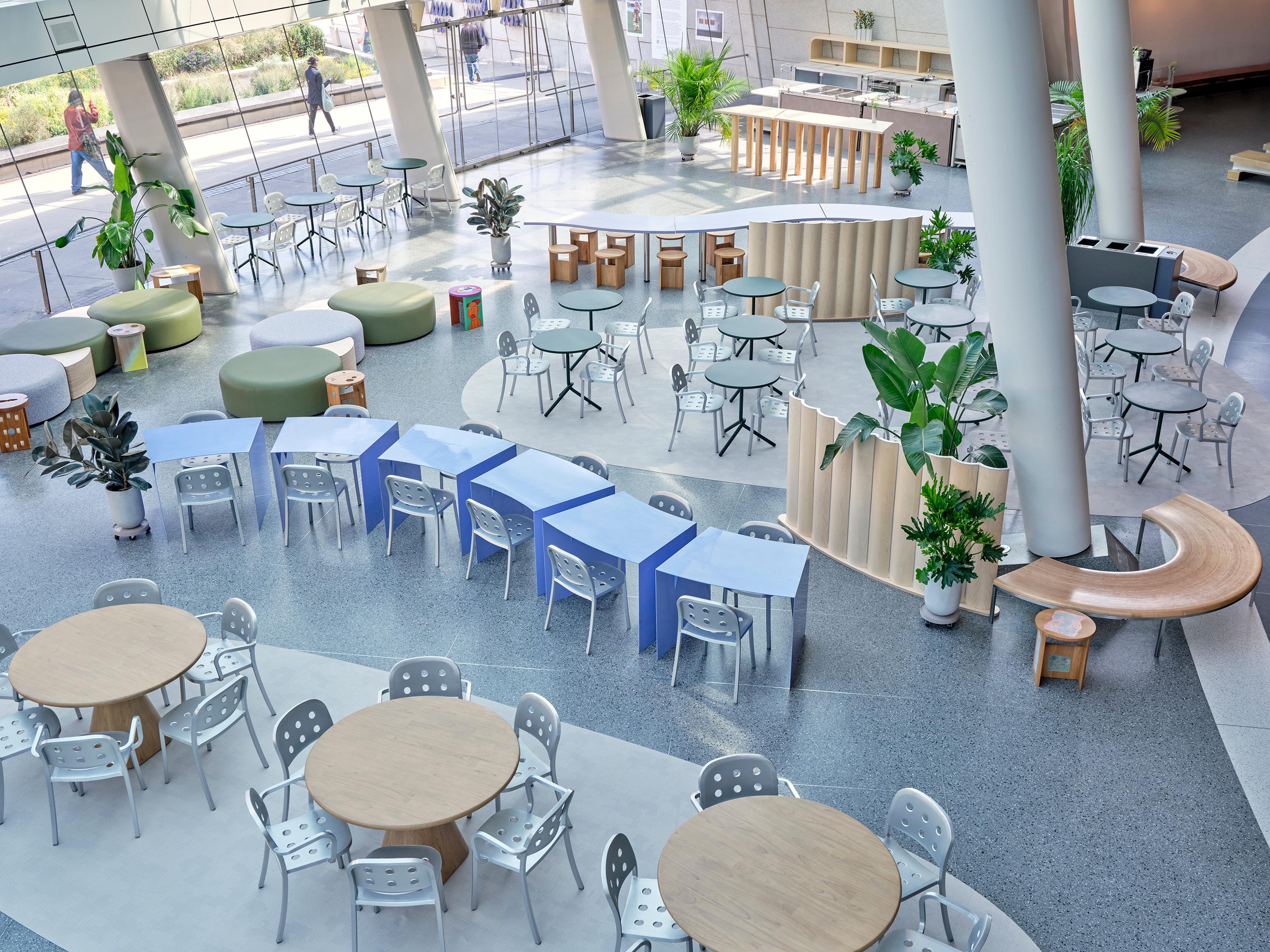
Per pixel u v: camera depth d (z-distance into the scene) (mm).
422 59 20156
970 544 8523
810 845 5461
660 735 7590
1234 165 21484
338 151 20672
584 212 17188
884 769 7234
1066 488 9070
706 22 30047
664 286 16594
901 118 23547
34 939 5969
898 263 15094
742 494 10758
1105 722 7648
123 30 12602
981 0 7734
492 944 5941
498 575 9633
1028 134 8047
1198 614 7973
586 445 11758
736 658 8414
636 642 8664
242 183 18859
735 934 4938
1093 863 6449
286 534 10055
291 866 5863
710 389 13023
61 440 11930
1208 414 12164
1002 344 8789
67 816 6863
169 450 10023
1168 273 14695
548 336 12438
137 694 6727
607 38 24750
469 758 6129
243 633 7672
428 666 7059
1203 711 7738
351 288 15039
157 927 6047
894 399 8820
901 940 5395
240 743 7547
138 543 10102
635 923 5461
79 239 16141
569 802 6172
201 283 16422
